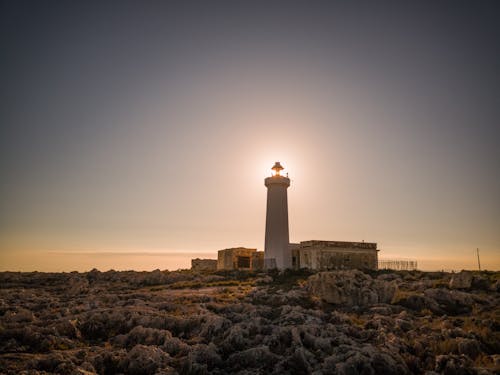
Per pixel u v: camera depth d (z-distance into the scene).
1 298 38.78
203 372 17.00
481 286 38.12
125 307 31.20
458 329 21.28
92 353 19.62
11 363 17.31
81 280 61.41
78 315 26.95
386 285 33.66
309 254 63.84
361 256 64.50
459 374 15.67
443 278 46.94
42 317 27.27
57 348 20.66
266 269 66.44
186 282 57.53
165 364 17.98
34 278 64.69
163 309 31.89
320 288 34.84
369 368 16.38
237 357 18.62
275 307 32.50
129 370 17.61
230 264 72.81
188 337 23.69
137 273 70.94
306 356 17.78
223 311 30.42
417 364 17.44
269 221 69.81
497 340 19.80
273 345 20.06
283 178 71.12
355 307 31.34
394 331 22.48
